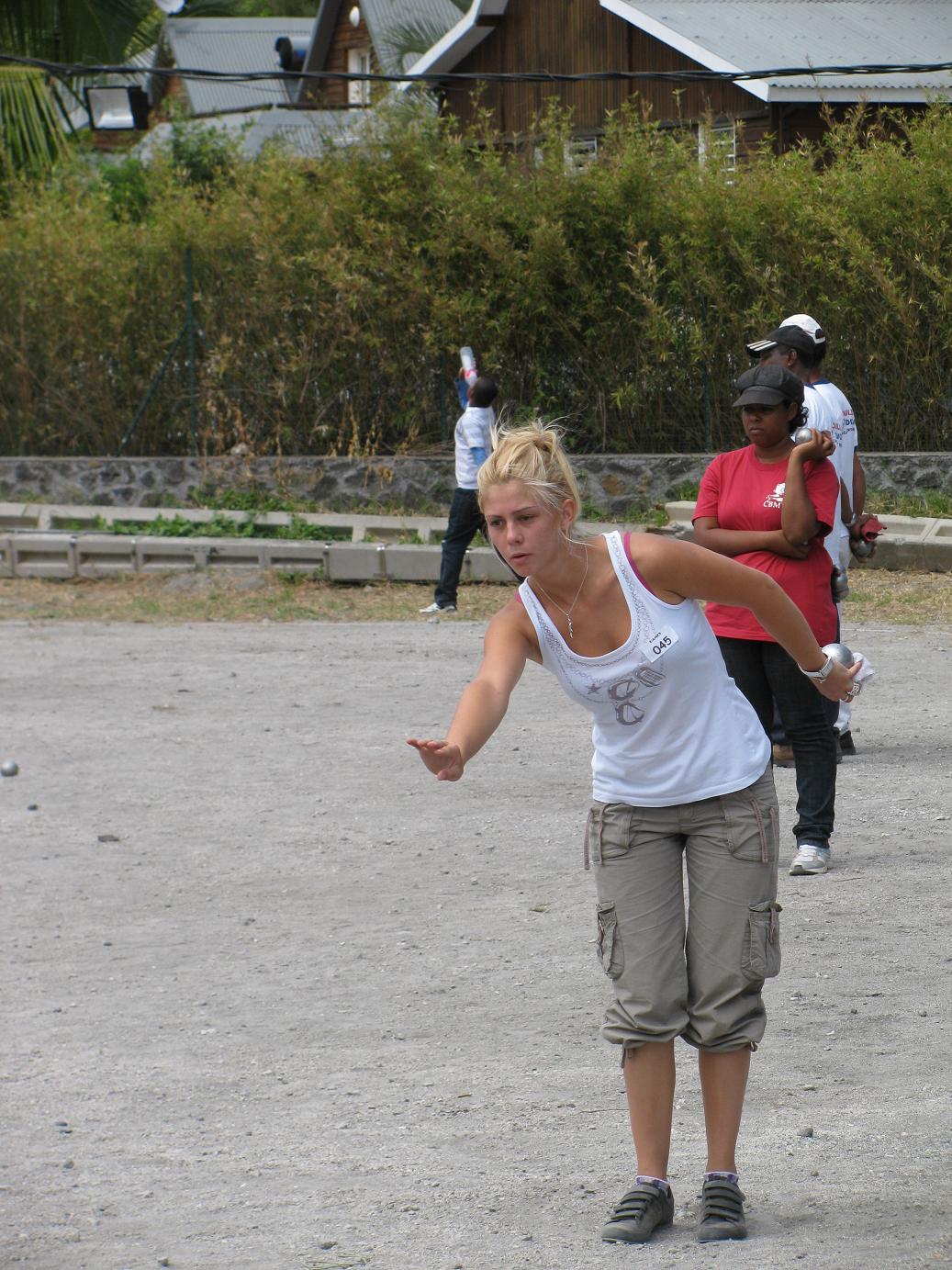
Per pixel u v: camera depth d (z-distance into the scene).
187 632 47.38
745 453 24.00
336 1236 13.06
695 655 12.48
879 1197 13.30
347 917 22.62
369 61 123.31
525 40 83.75
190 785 30.39
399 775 30.77
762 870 12.72
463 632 46.44
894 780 29.05
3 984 20.27
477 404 48.31
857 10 81.06
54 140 82.94
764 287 59.81
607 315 61.53
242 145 101.06
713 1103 12.94
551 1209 13.44
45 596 53.53
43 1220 13.70
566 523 12.15
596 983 19.73
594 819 13.03
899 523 54.59
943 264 58.88
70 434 64.88
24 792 30.09
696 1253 12.31
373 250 62.31
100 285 63.66
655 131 64.06
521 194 61.50
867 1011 18.23
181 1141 15.46
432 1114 15.90
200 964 20.86
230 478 62.56
